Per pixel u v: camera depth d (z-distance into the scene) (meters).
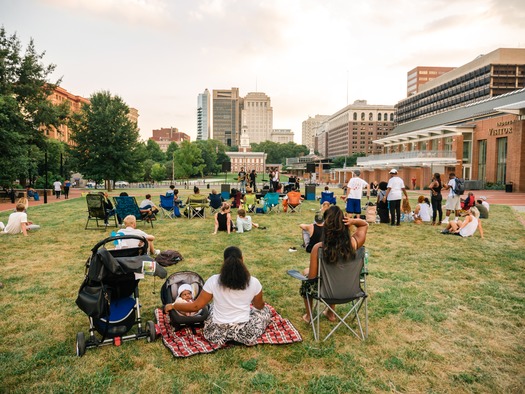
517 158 32.91
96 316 3.67
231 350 3.85
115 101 40.19
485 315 4.79
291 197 15.89
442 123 54.75
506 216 14.47
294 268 7.00
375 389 3.23
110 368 3.54
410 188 44.00
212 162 139.00
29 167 26.64
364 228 4.18
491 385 3.29
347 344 4.03
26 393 3.14
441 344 4.04
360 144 173.12
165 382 3.31
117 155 39.31
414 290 5.74
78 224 12.55
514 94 42.16
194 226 11.96
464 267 7.03
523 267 7.03
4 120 23.52
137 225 12.12
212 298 3.96
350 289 4.04
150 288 5.88
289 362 3.65
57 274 6.62
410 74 156.12
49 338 4.16
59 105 33.62
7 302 5.25
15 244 9.16
